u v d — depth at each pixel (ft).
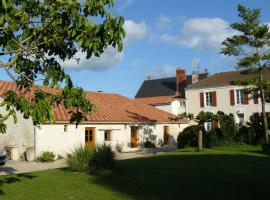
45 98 27.30
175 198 34.99
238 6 95.14
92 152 56.18
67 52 29.53
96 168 54.70
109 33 22.36
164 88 186.39
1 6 22.36
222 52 96.12
